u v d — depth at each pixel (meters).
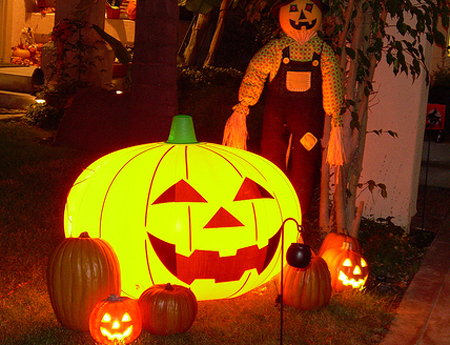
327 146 4.36
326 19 4.55
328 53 3.96
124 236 3.45
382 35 4.30
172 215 3.40
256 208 3.55
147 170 3.56
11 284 3.86
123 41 12.62
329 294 3.72
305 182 4.20
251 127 7.92
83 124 7.73
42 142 7.94
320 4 3.94
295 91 3.98
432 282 4.33
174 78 6.56
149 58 6.48
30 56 13.06
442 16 4.28
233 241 3.46
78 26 9.36
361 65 4.32
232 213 3.47
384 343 3.48
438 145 9.95
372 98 5.07
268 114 4.10
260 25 9.43
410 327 3.68
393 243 4.80
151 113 6.55
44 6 13.55
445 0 4.28
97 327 3.20
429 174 8.20
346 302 3.86
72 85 9.14
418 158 5.47
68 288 3.29
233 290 3.60
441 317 3.81
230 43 11.71
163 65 6.47
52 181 5.96
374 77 5.22
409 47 4.31
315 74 3.97
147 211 3.43
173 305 3.30
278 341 3.40
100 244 3.37
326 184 4.50
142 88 6.57
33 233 4.66
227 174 3.58
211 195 3.47
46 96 9.17
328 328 3.56
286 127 4.11
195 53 10.15
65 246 3.33
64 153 7.30
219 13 10.28
